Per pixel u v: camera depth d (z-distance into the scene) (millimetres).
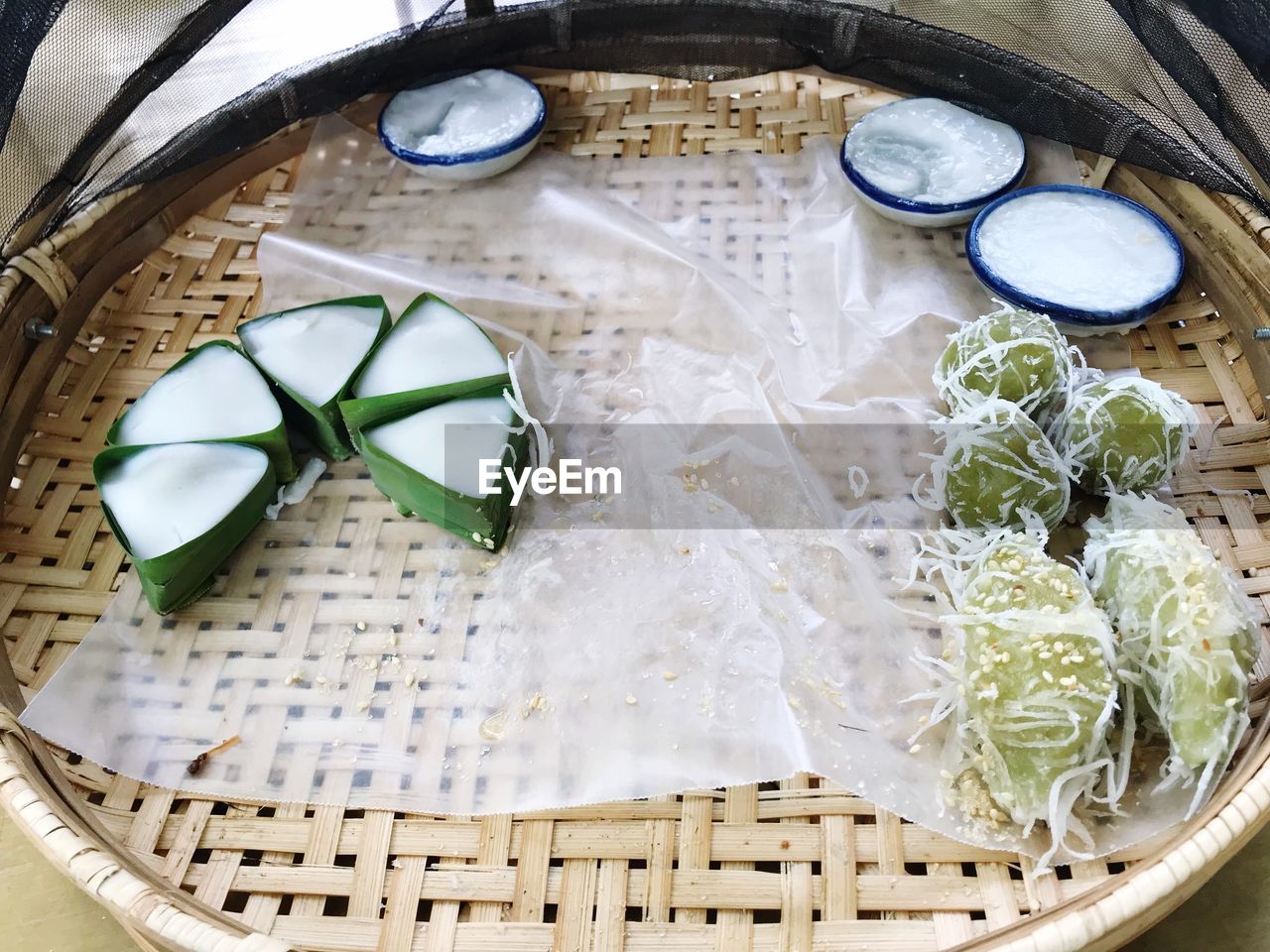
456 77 385
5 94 299
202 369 301
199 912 216
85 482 300
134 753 253
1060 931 190
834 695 252
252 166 375
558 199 361
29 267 309
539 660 264
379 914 230
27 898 276
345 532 292
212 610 278
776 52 378
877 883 227
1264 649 249
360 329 308
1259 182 300
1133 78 329
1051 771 220
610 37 381
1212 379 300
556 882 232
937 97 363
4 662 264
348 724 257
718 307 330
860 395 309
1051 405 281
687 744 246
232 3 332
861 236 341
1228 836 198
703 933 223
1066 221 321
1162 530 245
